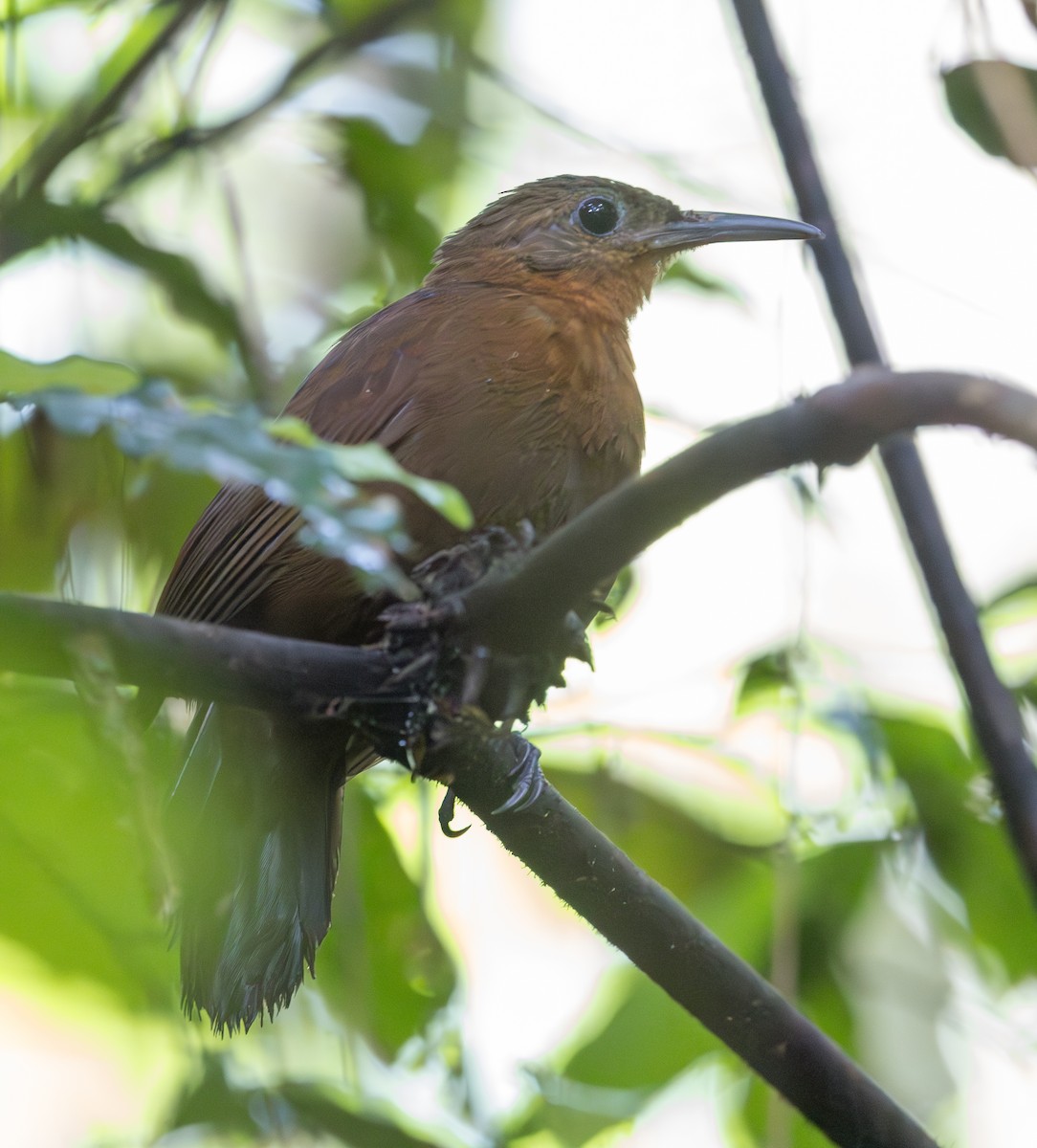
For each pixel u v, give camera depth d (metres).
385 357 8.98
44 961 6.70
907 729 9.49
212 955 8.09
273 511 8.52
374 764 9.41
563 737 9.80
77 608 5.37
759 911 9.60
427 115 11.62
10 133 11.56
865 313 8.89
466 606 6.37
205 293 10.27
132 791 5.93
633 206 10.28
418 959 9.70
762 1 9.40
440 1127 9.20
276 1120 8.65
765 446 5.25
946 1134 9.30
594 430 8.79
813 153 9.20
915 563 8.00
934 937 9.59
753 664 9.68
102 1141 9.51
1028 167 8.45
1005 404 4.99
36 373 5.13
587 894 7.45
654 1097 9.20
